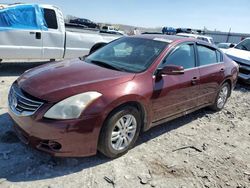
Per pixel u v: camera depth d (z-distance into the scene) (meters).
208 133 5.01
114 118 3.46
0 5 7.41
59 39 8.20
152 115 4.09
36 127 3.15
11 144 3.78
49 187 3.04
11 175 3.16
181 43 4.73
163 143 4.36
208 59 5.45
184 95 4.66
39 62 9.90
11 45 7.38
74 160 3.53
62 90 3.28
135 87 3.69
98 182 3.22
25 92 3.38
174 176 3.51
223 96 6.17
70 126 3.14
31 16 7.62
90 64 4.27
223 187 3.45
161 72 4.08
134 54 4.42
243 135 5.16
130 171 3.49
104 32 10.41
